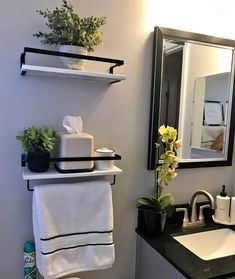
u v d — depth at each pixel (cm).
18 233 116
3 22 105
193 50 138
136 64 129
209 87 144
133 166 133
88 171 109
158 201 128
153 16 130
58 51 107
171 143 128
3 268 115
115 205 132
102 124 125
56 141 110
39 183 116
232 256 113
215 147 150
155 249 118
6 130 110
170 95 134
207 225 143
